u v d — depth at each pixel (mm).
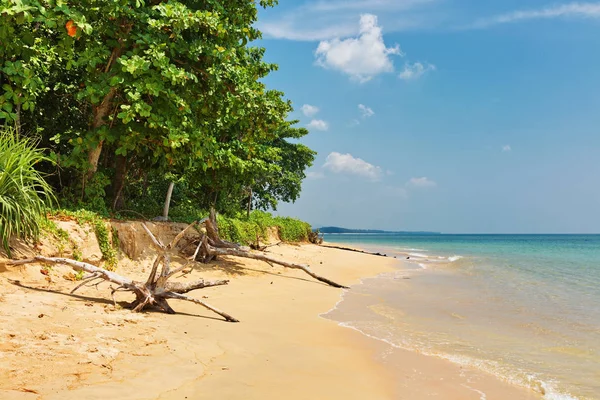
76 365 4480
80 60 10766
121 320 6449
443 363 6195
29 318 5766
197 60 12125
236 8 14445
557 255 36500
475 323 8852
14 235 7930
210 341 6188
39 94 12859
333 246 37156
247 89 13367
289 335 7270
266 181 34156
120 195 14602
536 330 8281
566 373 5844
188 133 12578
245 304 9578
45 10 9594
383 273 19547
